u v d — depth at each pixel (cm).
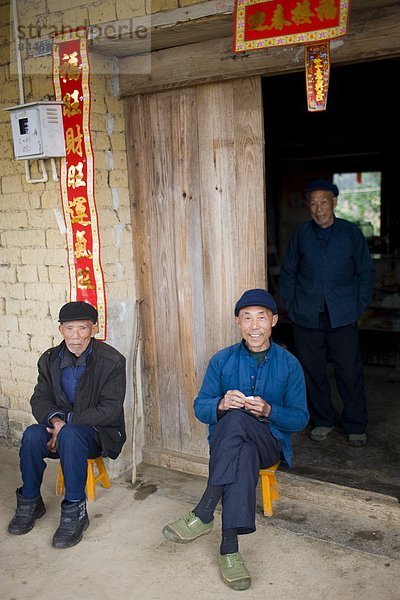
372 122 664
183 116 342
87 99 331
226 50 317
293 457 393
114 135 357
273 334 628
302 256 409
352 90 575
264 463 290
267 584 265
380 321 583
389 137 708
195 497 344
